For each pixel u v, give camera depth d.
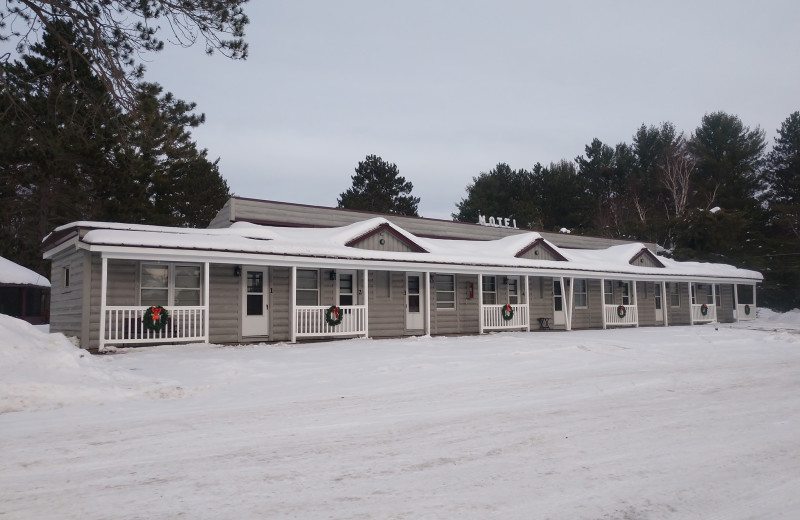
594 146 62.06
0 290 31.88
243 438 6.19
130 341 14.98
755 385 9.77
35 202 30.27
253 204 21.19
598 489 4.67
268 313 18.27
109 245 14.45
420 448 5.84
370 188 58.12
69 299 16.69
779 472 5.15
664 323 29.02
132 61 14.59
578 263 25.88
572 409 7.75
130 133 15.16
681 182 53.28
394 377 10.33
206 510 4.18
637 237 49.59
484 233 28.33
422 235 25.88
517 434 6.41
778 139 57.41
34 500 4.38
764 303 47.00
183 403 8.07
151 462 5.34
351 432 6.47
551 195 57.88
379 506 4.27
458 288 22.91
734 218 44.19
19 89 15.41
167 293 16.59
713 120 56.72
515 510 4.22
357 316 19.50
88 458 5.45
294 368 11.13
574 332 22.72
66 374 8.88
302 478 4.91
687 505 4.37
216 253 16.02
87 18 13.66
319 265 18.02
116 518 4.04
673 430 6.61
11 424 6.77
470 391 9.09
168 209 34.69
